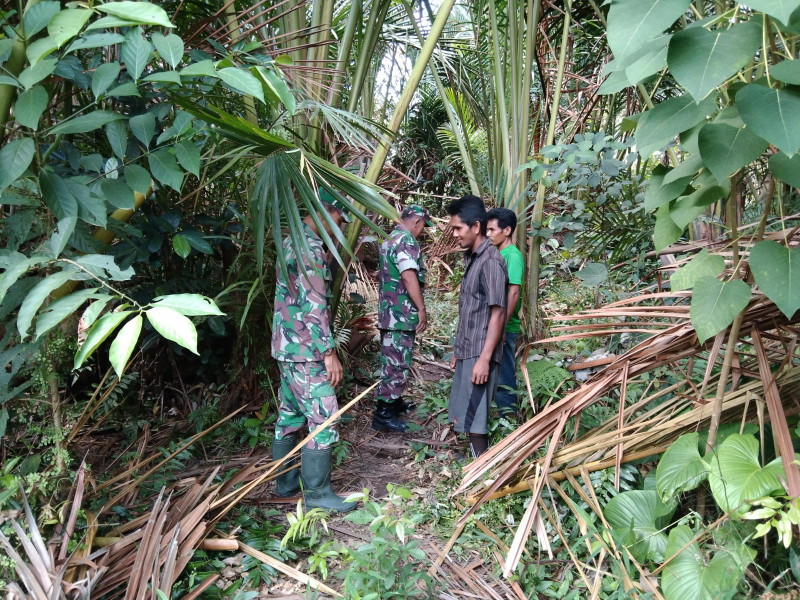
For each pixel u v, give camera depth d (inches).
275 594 88.5
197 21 112.6
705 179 72.9
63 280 55.5
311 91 129.0
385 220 239.6
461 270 277.6
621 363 94.5
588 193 149.0
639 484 103.7
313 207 90.4
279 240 93.0
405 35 206.5
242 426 139.3
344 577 88.4
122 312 50.2
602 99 198.8
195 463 128.5
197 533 88.0
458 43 207.9
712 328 69.7
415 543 85.0
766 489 72.5
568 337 102.5
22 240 74.7
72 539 81.5
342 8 165.9
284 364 110.0
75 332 84.1
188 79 85.8
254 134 81.9
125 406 140.6
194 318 129.3
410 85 132.6
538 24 161.3
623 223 150.1
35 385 85.0
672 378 117.0
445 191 373.4
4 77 57.7
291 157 90.0
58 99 95.3
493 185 175.0
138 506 102.0
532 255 151.3
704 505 93.0
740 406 91.0
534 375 127.6
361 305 193.6
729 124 63.4
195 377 155.5
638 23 54.2
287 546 98.4
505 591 88.3
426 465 129.9
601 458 100.6
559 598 84.0
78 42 58.9
